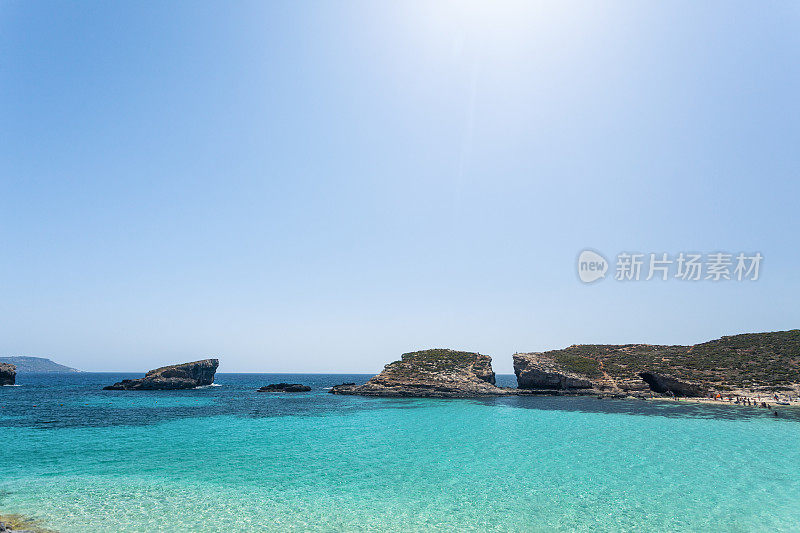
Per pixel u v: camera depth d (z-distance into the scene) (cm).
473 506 1959
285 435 3822
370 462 2795
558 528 1703
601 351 10619
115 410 5844
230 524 1733
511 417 5062
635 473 2508
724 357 8775
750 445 3278
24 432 3906
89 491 2152
